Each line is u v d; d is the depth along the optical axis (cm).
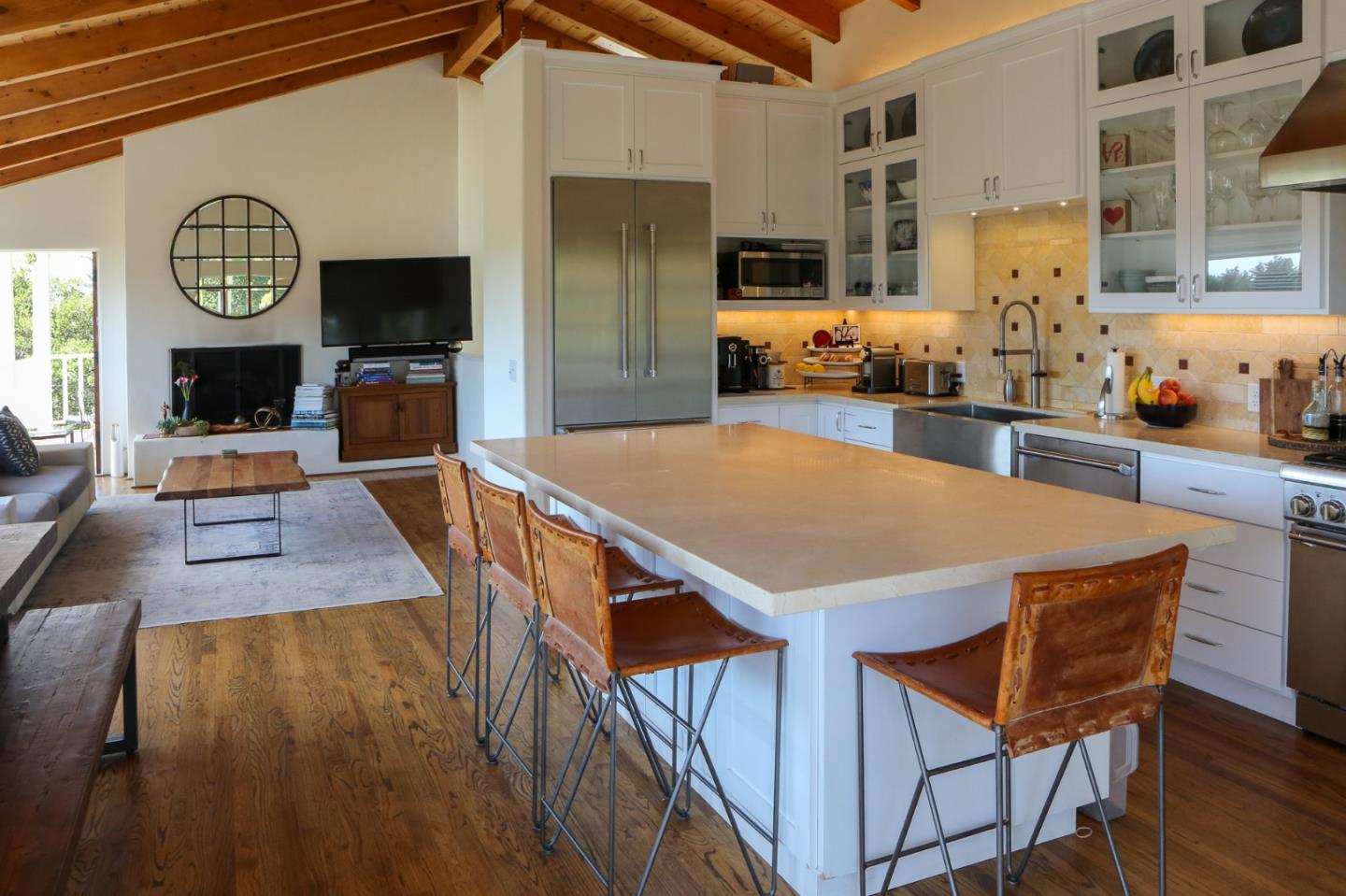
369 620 474
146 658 423
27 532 289
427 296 937
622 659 232
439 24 826
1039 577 187
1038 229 523
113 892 250
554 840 267
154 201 881
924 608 243
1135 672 205
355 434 917
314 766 321
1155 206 417
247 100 859
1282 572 337
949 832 253
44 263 976
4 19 429
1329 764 313
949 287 559
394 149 950
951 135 526
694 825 284
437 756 328
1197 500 365
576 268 545
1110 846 229
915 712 244
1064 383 513
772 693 254
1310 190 340
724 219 604
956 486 296
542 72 532
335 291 915
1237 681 362
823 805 236
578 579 232
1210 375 429
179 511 732
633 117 550
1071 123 450
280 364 923
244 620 474
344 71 891
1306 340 387
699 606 271
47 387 984
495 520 290
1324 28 346
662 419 572
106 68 627
